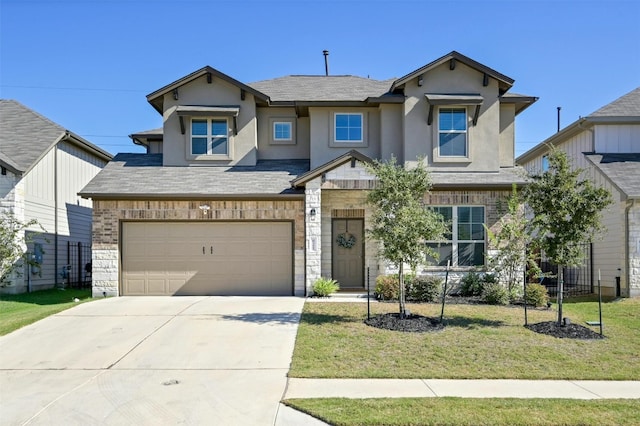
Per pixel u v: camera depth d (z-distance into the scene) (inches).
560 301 435.8
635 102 749.3
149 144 821.9
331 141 689.0
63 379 307.1
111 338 398.6
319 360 342.0
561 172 428.1
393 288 564.4
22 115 789.2
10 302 592.1
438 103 649.6
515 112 711.7
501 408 257.9
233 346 374.9
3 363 340.2
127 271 613.0
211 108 675.4
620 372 327.6
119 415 250.4
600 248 677.3
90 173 880.9
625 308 542.3
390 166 454.9
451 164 660.1
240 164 687.7
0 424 240.4
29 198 681.6
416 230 433.1
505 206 617.9
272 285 617.9
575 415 248.7
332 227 657.0
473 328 427.5
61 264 770.2
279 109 721.0
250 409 258.2
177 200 610.5
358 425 236.7
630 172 659.4
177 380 304.3
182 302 554.3
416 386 297.0
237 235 620.4
